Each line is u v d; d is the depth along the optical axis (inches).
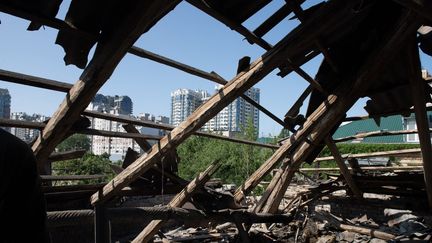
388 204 336.5
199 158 871.7
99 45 115.3
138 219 137.9
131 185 209.6
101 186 186.4
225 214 204.8
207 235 310.3
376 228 310.5
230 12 136.6
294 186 471.5
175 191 227.3
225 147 863.1
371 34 185.8
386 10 173.8
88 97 119.0
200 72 168.9
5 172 41.6
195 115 151.9
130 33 106.5
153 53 148.8
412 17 165.3
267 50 159.9
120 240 297.4
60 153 200.7
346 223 329.4
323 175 520.4
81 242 261.0
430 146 238.5
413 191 316.8
